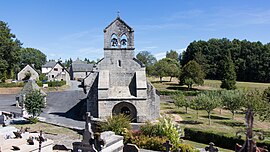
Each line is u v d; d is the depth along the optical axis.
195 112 48.66
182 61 127.69
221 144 27.08
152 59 132.38
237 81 104.81
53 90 74.25
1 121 33.41
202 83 75.88
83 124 34.72
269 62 99.19
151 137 23.77
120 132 24.88
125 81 39.09
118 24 39.19
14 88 72.06
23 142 18.77
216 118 43.34
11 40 80.38
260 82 101.19
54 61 130.88
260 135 7.11
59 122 35.88
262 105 34.06
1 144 17.66
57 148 21.12
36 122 34.28
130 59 39.25
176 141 23.17
